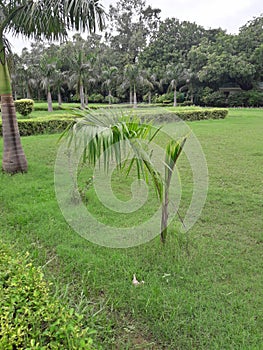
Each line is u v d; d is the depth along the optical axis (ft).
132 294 6.40
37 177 15.01
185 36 97.96
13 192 12.60
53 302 4.46
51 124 31.22
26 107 44.14
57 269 7.39
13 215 10.30
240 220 10.39
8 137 15.40
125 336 5.39
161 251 8.21
